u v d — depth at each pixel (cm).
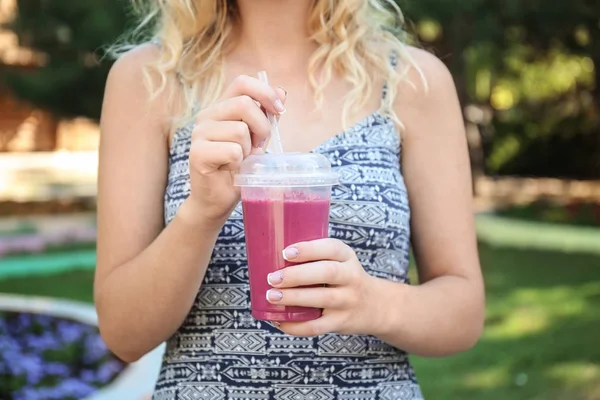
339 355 159
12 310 516
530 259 975
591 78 1681
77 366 451
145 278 151
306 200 132
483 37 975
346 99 171
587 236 1156
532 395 493
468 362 561
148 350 164
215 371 158
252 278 136
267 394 157
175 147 168
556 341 606
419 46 225
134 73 174
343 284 136
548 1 968
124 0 314
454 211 173
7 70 1109
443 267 172
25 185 1648
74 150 2055
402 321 151
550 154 1845
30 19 994
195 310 161
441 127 175
